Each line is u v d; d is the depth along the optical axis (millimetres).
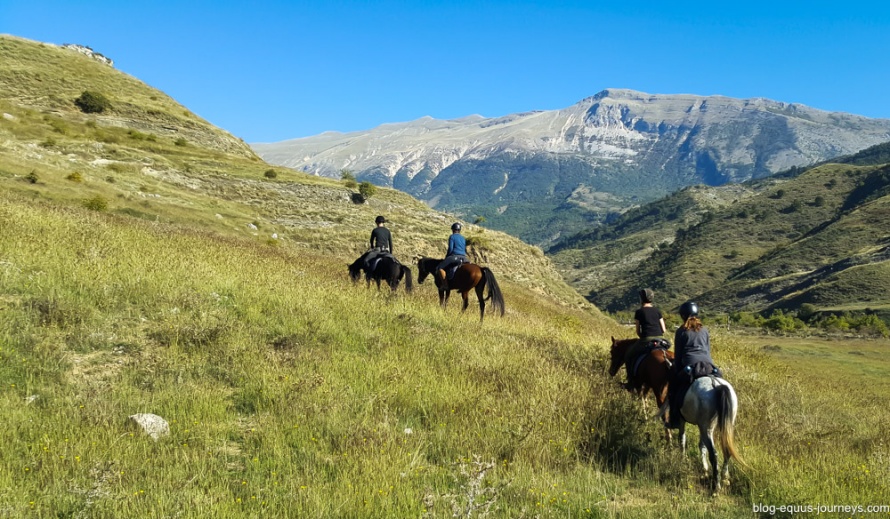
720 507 6945
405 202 69750
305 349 11367
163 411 8297
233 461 7230
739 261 190500
